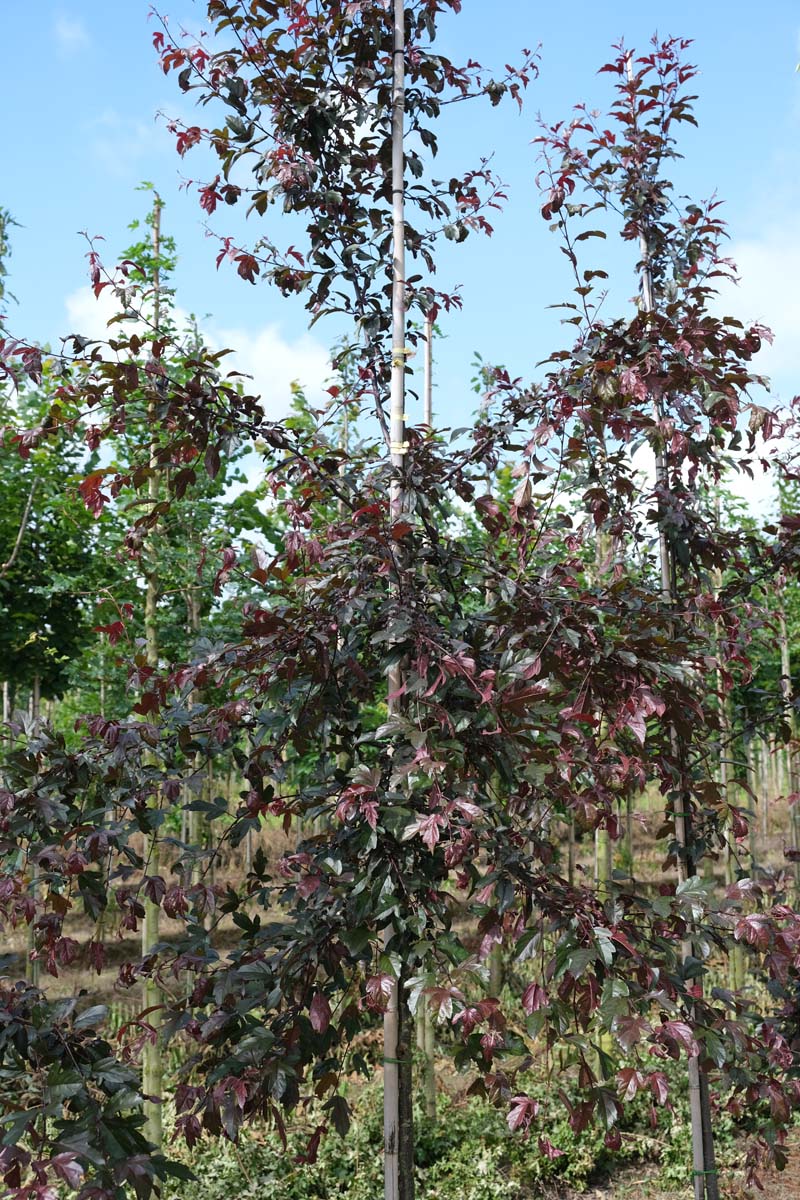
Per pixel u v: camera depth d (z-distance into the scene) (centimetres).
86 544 593
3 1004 219
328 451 275
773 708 395
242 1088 217
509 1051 212
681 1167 498
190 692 261
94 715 255
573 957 210
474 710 243
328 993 248
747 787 364
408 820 225
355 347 310
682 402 346
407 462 284
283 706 254
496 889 224
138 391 255
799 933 279
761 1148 371
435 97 306
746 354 285
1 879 238
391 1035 254
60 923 245
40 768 252
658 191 405
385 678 295
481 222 296
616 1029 203
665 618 261
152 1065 458
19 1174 191
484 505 284
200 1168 490
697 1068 366
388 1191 248
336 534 271
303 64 288
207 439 261
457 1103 580
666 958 243
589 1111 216
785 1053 347
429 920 246
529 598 250
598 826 260
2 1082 202
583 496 308
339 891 236
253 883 274
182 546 526
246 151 289
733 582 387
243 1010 232
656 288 419
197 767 266
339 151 305
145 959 256
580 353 268
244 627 235
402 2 300
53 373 246
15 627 575
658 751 361
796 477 381
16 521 568
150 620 496
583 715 230
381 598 252
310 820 254
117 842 236
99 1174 189
